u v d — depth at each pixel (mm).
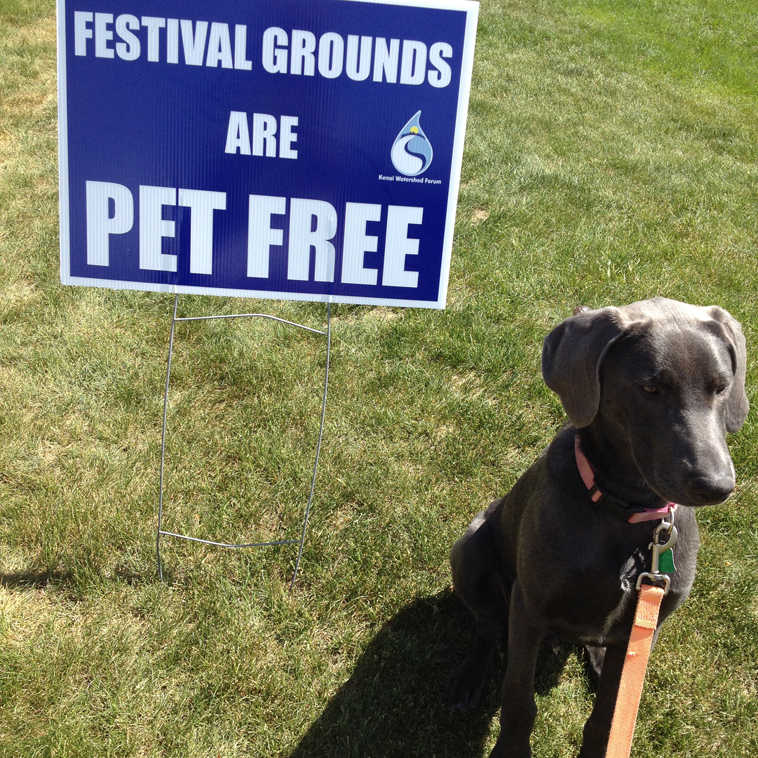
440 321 2291
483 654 1434
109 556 1589
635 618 1133
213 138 1381
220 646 1451
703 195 3393
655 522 1160
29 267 2391
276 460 1815
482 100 4273
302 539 1578
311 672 1437
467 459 1847
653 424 1054
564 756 1358
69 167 1387
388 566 1613
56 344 2102
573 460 1195
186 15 1321
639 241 2873
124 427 1871
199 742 1324
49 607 1497
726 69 5801
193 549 1618
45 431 1847
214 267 1451
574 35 6020
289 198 1418
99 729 1333
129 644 1440
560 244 2758
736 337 1107
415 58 1357
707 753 1363
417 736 1367
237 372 2049
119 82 1350
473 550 1432
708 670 1479
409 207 1436
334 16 1330
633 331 1068
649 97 4871
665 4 7281
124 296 2318
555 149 3746
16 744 1283
